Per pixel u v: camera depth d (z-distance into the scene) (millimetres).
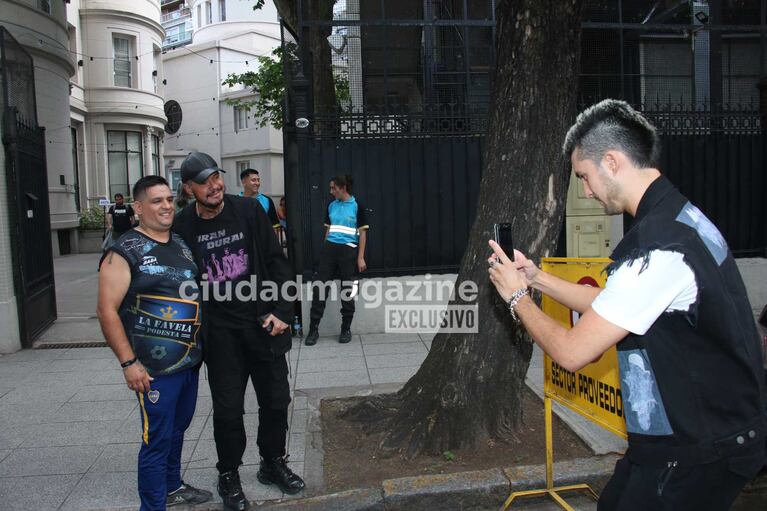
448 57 7957
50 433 4504
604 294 1832
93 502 3516
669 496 1790
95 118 24719
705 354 1750
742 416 1749
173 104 34125
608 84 8414
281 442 3594
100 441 4355
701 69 8594
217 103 32562
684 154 7695
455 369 4035
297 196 7066
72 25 23203
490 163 4059
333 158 6969
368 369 5879
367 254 7102
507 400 4125
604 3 8344
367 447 4137
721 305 1718
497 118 4035
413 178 7109
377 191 7062
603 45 8383
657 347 1785
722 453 1732
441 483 3582
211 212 3328
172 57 34000
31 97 7676
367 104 7691
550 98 3885
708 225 1865
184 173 3234
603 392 2949
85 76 24344
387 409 4504
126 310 3029
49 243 7965
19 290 6828
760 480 3824
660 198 1854
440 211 7176
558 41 3842
